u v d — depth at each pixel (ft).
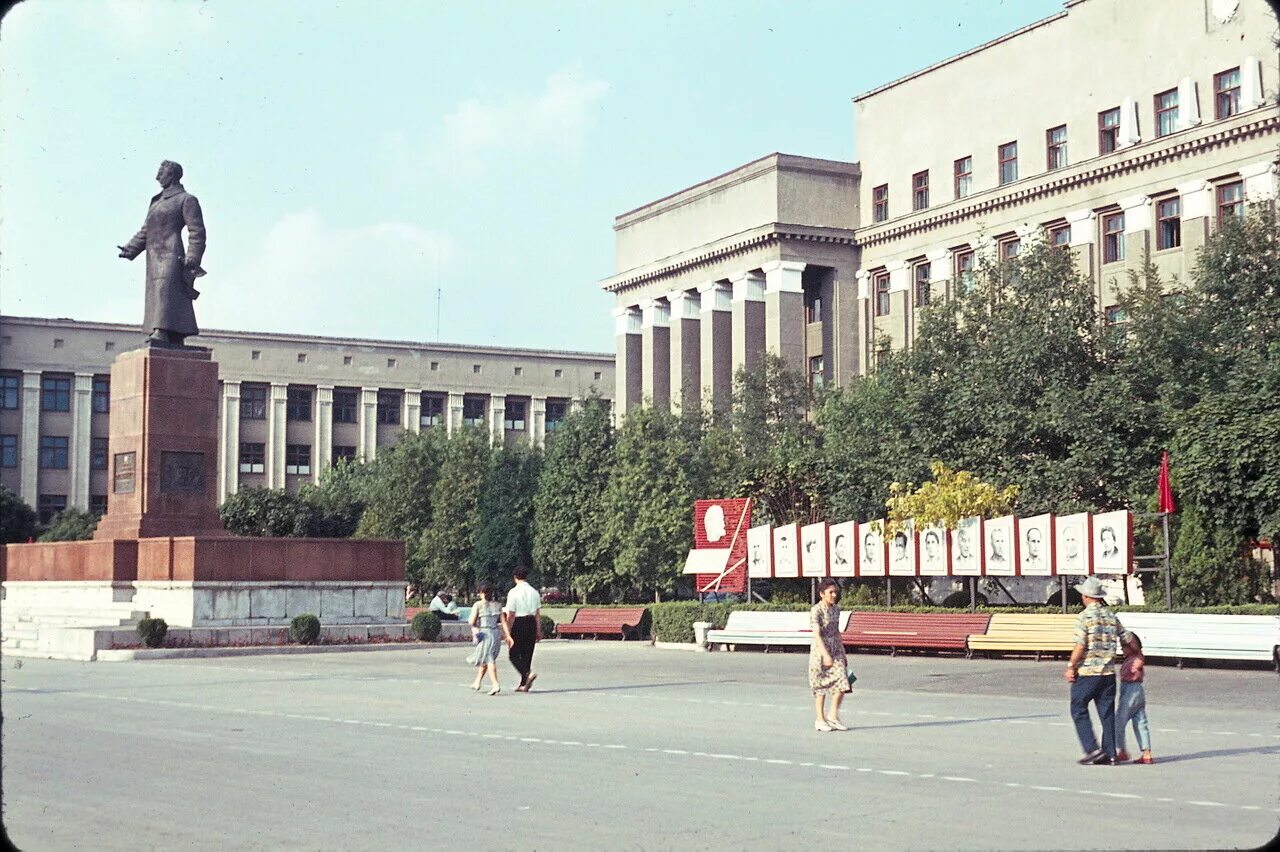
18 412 334.24
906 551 125.49
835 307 269.23
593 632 158.81
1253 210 148.97
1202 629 97.55
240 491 282.97
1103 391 137.28
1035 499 134.92
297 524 276.41
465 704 74.69
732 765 49.19
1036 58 238.68
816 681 60.80
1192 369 135.44
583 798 41.91
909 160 263.08
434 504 239.30
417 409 382.63
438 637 138.51
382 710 70.95
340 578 136.26
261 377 364.79
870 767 48.57
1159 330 138.92
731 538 142.10
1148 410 134.62
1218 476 105.40
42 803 41.39
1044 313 143.84
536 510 217.36
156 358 136.87
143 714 68.64
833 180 271.49
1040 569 114.01
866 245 269.03
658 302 301.43
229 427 361.10
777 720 65.72
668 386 302.45
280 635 129.59
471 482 237.45
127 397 139.33
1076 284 149.18
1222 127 201.67
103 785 44.80
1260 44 200.64
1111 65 224.53
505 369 391.24
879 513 148.97
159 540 132.46
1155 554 116.26
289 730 61.11
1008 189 237.04
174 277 139.13
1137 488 132.26
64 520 288.10
